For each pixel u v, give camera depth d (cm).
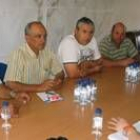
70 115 185
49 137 156
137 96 228
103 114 189
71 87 239
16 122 171
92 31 297
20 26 324
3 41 311
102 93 230
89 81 219
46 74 266
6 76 246
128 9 476
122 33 347
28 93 220
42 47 256
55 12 362
